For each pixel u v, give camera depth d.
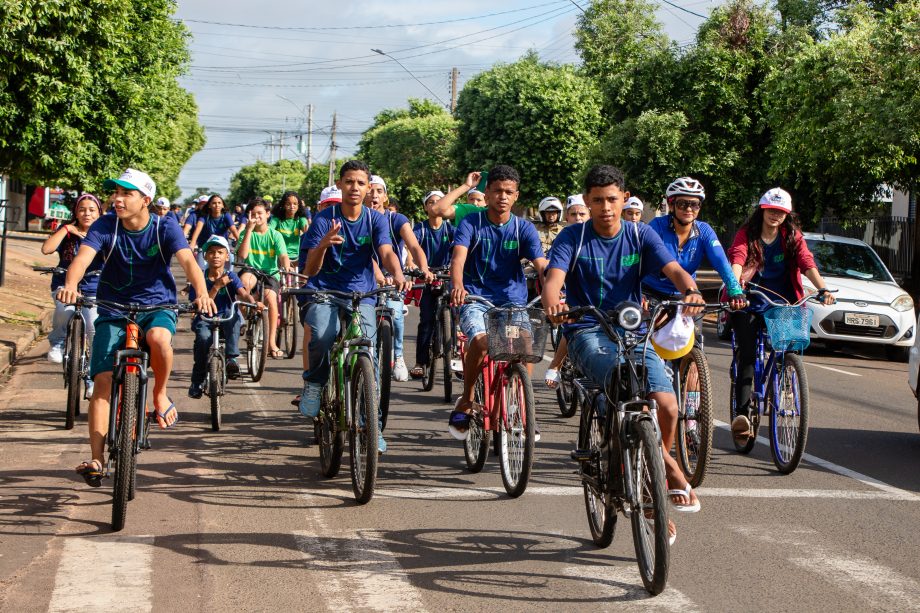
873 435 10.20
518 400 7.29
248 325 12.91
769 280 8.76
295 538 6.21
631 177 29.52
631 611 5.06
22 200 52.44
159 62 30.80
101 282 6.99
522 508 7.02
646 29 43.28
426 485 7.67
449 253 12.25
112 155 22.16
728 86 28.16
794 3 28.42
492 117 39.66
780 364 8.38
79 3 16.20
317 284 8.09
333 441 7.70
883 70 19.95
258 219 13.36
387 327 8.70
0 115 16.45
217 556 5.83
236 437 9.39
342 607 5.06
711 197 29.50
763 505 7.25
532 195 38.97
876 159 20.83
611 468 5.67
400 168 70.19
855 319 17.19
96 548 5.93
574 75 40.19
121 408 6.40
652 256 6.24
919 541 6.38
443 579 5.50
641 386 5.60
